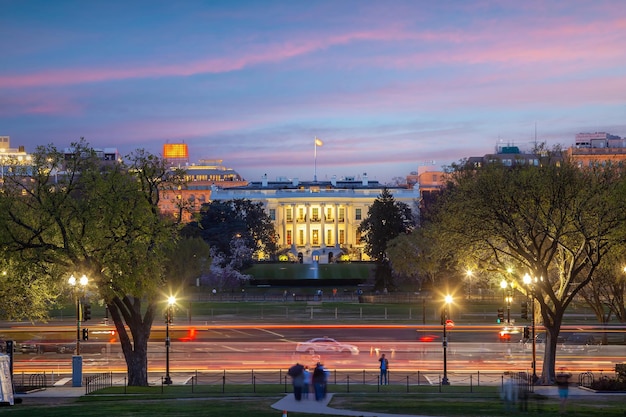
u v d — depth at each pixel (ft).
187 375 250.57
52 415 155.94
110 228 222.89
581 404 176.24
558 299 241.76
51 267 237.04
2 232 220.23
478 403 174.91
